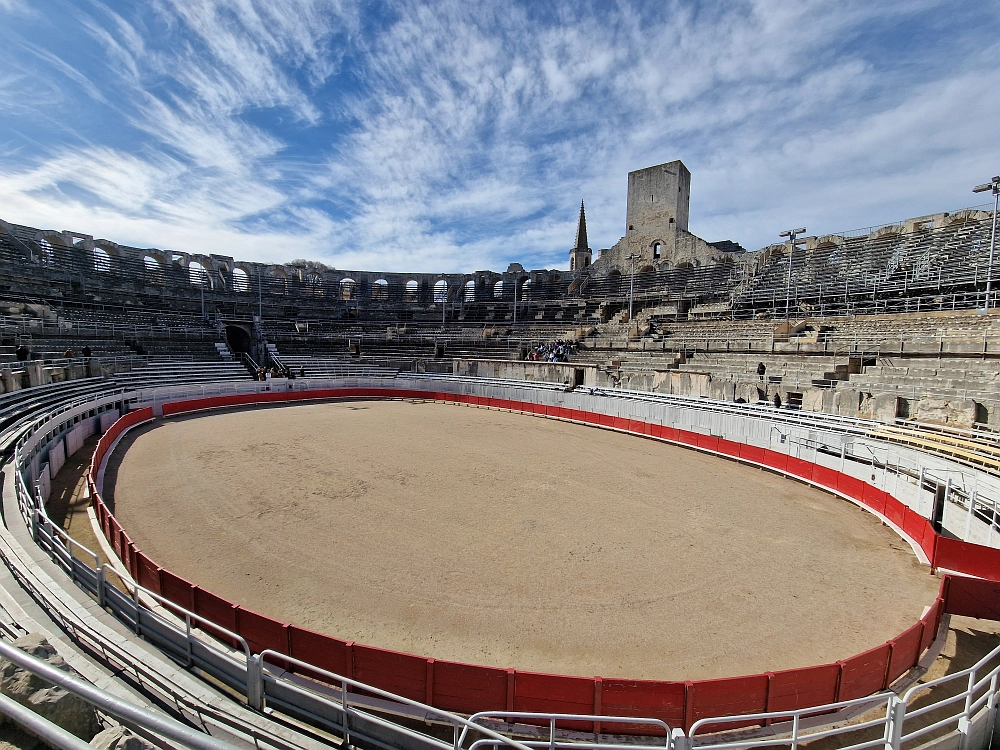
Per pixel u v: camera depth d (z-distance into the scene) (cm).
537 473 1747
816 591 960
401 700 520
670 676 712
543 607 876
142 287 4591
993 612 819
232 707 592
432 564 1028
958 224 3025
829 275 3378
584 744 552
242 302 5241
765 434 1955
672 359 3222
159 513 1284
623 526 1266
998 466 1357
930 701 684
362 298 6094
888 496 1336
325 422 2702
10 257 3869
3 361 2517
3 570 785
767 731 610
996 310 2270
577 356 3900
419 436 2356
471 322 5328
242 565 1008
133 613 700
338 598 890
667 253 4891
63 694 404
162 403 2794
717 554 1114
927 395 1953
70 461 1767
